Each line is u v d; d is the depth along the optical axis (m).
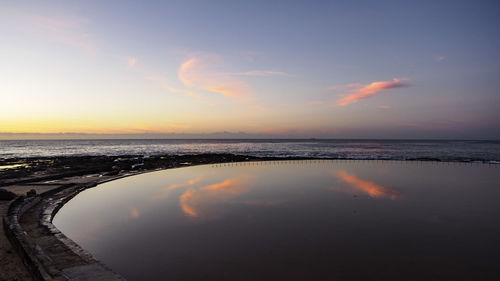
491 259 9.66
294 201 17.88
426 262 9.47
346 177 28.17
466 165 38.22
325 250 10.43
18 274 7.14
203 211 15.64
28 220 12.86
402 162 43.34
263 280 8.30
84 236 11.86
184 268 9.03
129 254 10.07
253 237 11.71
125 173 31.64
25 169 33.44
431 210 15.69
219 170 34.94
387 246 10.80
